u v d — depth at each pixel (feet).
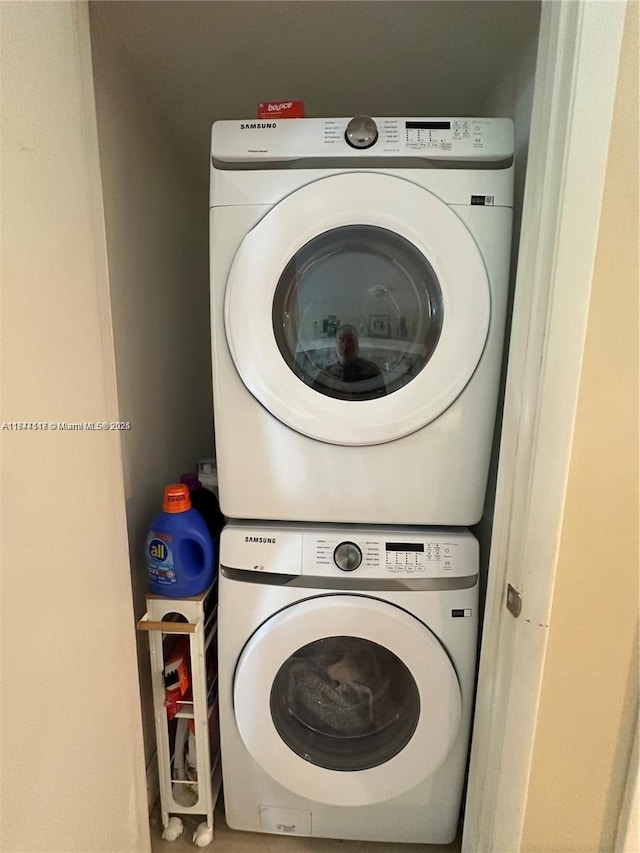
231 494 3.54
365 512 3.49
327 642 3.82
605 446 2.62
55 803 2.34
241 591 3.54
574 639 2.82
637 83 2.32
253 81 4.29
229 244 3.28
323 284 3.47
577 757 2.96
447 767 3.68
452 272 3.19
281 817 3.90
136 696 3.26
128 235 4.00
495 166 3.22
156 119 4.56
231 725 3.72
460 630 3.50
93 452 2.68
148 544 3.71
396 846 4.00
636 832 3.01
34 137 2.14
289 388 3.32
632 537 2.69
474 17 3.49
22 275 2.06
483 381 3.33
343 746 3.87
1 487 1.94
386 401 3.32
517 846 3.08
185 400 5.40
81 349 2.54
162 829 4.12
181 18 3.51
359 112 4.83
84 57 2.56
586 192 2.40
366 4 3.37
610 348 2.53
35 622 2.17
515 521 2.89
